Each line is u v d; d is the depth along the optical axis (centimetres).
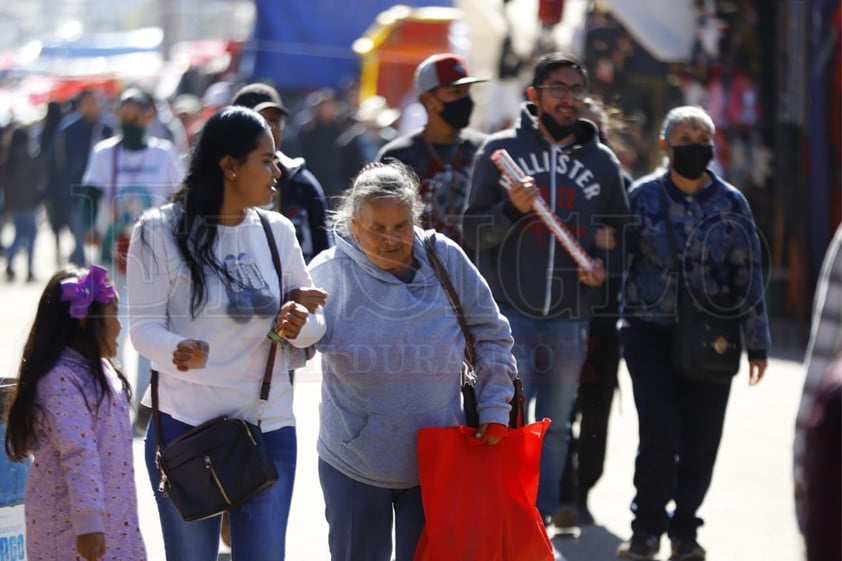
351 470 1219
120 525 1183
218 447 1155
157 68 5944
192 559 1219
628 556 1688
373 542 1237
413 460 1208
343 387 1217
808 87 3253
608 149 1655
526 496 1220
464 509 1186
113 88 5794
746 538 1794
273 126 1717
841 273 891
